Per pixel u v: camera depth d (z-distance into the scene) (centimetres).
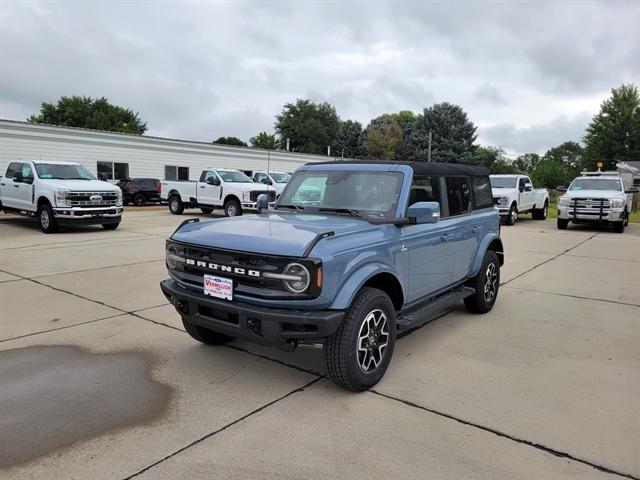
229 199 1902
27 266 872
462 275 557
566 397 377
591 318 596
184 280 404
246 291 357
